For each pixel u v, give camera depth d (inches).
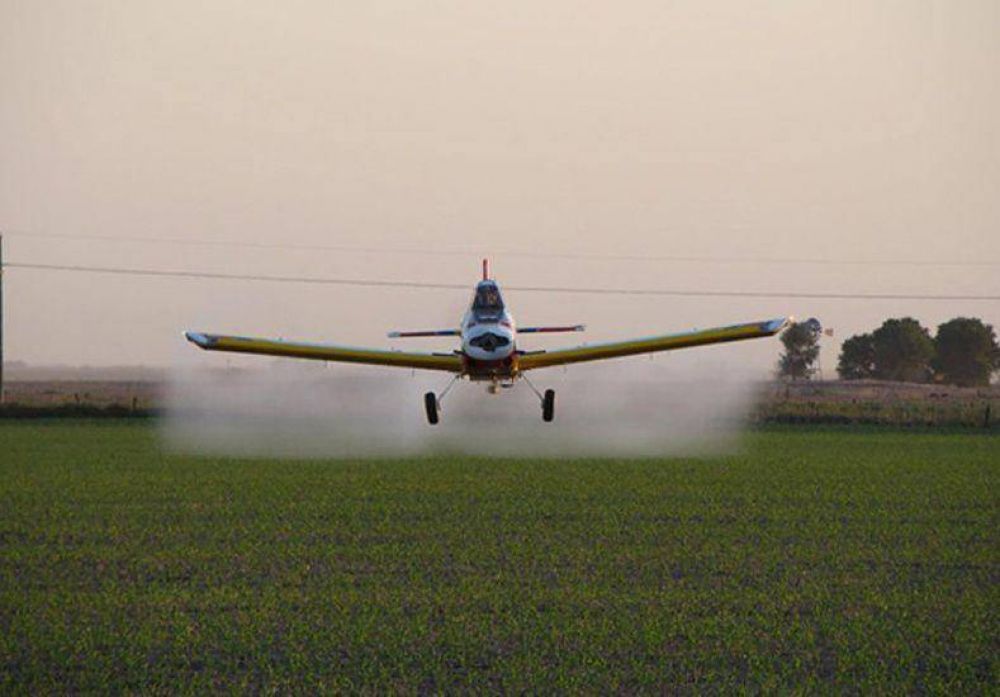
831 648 2130.9
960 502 4030.5
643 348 4498.0
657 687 1911.9
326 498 4101.9
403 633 2201.0
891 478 4854.8
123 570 2773.1
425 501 4008.4
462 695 1873.8
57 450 6314.0
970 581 2677.2
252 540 3186.5
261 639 2170.3
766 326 4414.4
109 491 4328.3
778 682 1932.8
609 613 2354.8
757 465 5497.1
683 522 3521.2
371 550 3021.7
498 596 2490.2
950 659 2071.9
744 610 2389.3
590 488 4416.8
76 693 1886.1
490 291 4421.8
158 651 2106.3
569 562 2869.1
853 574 2751.0
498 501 4008.4
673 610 2379.4
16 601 2458.2
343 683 1915.6
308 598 2472.9
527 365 4537.4
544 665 2018.9
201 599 2475.4
